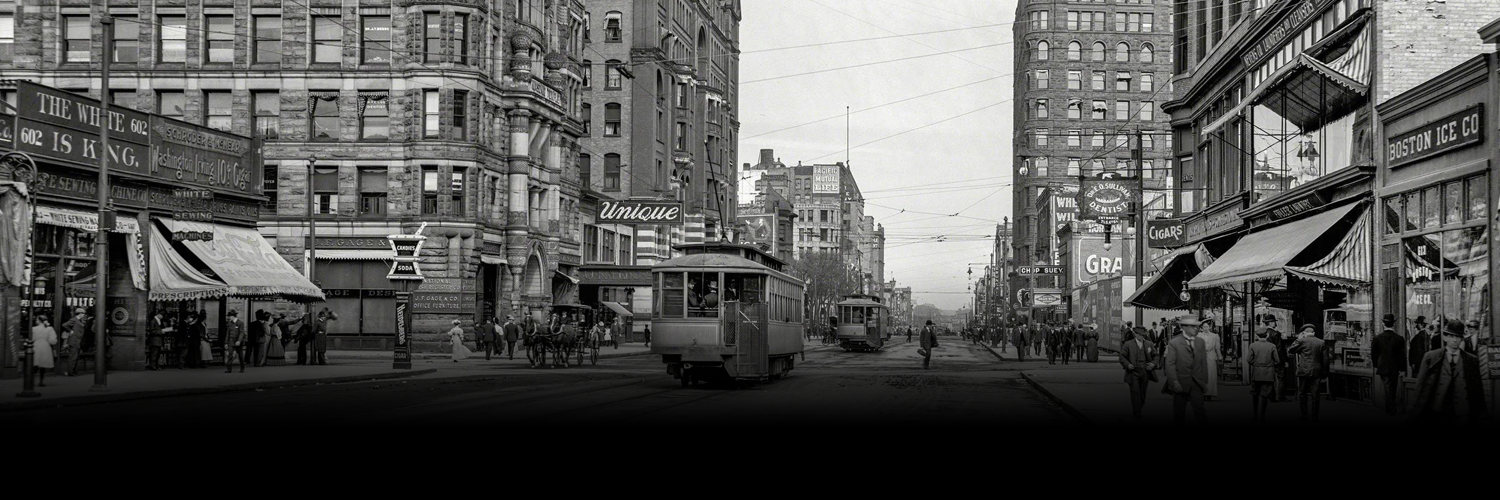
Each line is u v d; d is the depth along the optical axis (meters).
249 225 37.75
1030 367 46.06
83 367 30.94
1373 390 22.78
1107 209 56.16
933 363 51.38
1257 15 32.25
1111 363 51.75
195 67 50.84
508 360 46.19
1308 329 19.31
